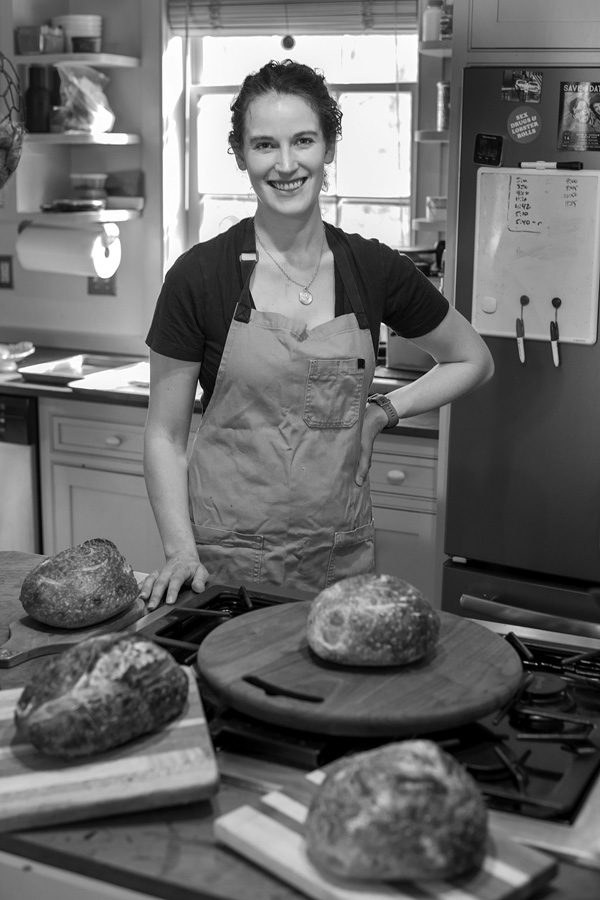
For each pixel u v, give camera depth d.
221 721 1.15
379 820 0.85
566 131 2.60
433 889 0.86
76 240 3.64
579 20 2.56
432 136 3.26
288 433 1.90
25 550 3.56
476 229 2.74
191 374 1.93
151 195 3.86
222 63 3.87
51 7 3.79
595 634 2.00
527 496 2.80
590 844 0.94
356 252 1.96
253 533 1.92
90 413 3.38
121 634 1.11
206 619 1.46
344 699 1.10
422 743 0.93
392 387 3.17
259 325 1.88
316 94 1.75
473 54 2.68
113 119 3.72
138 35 3.77
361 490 2.00
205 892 0.89
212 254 1.90
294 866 0.89
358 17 3.56
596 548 2.74
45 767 1.03
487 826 0.90
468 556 2.91
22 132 1.58
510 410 2.78
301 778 1.02
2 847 0.98
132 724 1.05
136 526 3.41
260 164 1.76
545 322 2.69
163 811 1.01
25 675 1.29
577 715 1.17
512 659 1.21
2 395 3.48
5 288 4.17
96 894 0.94
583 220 2.61
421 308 2.04
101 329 4.05
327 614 1.18
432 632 1.18
